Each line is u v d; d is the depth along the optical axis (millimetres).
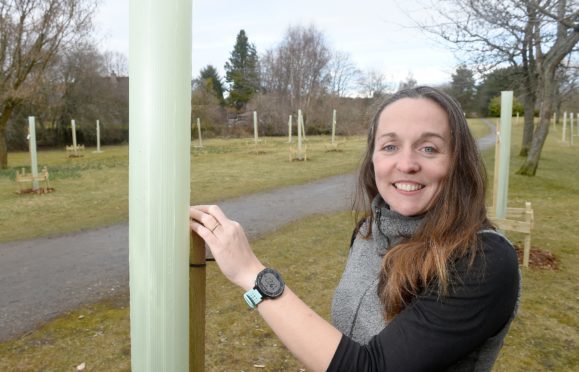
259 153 21078
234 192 10984
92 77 32688
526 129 17062
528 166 12070
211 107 41000
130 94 854
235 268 973
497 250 969
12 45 17281
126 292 4832
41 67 18172
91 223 7973
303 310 940
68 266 5703
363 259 1266
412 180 1076
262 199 10062
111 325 4035
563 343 3533
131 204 869
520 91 15102
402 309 1024
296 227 7453
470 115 44281
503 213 5242
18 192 11086
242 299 4449
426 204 1082
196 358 1053
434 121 1066
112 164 18703
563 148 21938
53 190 11516
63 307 4441
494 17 8578
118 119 35375
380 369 879
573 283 4723
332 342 898
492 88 15148
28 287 5000
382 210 1185
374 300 1155
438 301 936
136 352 893
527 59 13203
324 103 43969
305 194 10617
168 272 861
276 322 931
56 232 7391
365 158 1422
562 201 9133
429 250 1002
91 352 3557
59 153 27078
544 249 5793
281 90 48469
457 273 943
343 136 37812
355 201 1517
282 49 48156
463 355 920
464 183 1060
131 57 843
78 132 33312
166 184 843
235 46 54094
